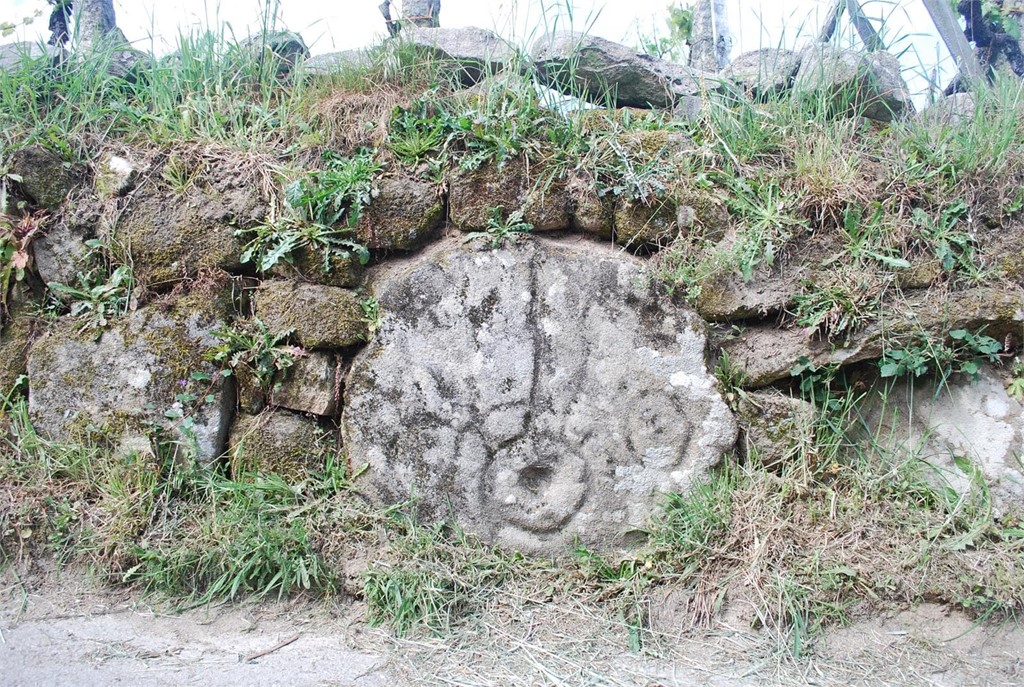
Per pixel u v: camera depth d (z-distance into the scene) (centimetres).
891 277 309
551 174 312
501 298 302
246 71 355
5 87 334
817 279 311
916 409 320
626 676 256
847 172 321
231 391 308
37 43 356
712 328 314
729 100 356
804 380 313
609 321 303
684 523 298
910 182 320
